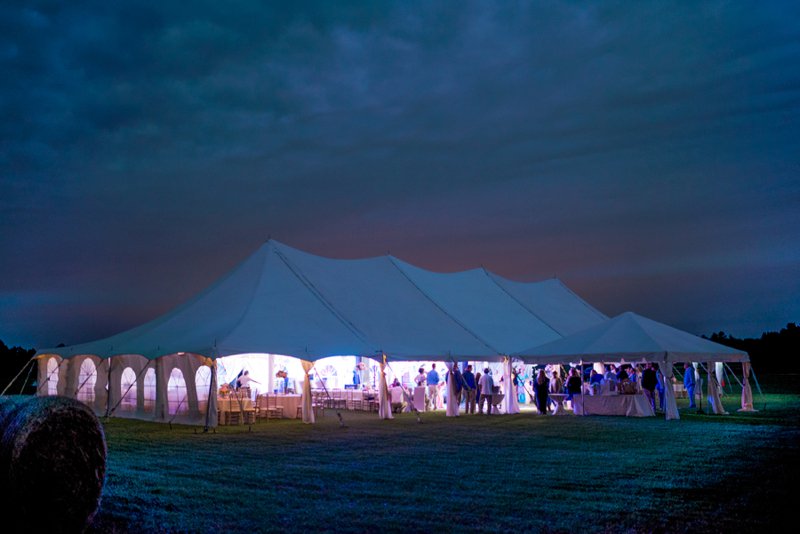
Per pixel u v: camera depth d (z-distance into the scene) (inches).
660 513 272.5
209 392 618.8
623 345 749.9
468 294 990.4
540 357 795.4
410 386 948.0
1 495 223.6
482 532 244.7
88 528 245.4
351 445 498.9
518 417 759.7
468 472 375.2
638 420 706.8
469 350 793.6
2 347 2042.3
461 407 904.3
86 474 235.1
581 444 499.8
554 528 249.6
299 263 839.7
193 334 682.2
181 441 529.3
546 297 1107.9
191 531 248.8
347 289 840.9
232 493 317.1
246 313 703.1
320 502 296.2
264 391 909.8
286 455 446.6
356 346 713.0
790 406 876.0
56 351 888.9
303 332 701.9
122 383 786.2
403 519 264.1
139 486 335.9
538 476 361.1
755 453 446.3
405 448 480.7
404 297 893.2
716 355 766.5
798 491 317.1
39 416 227.0
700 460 416.2
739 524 254.8
